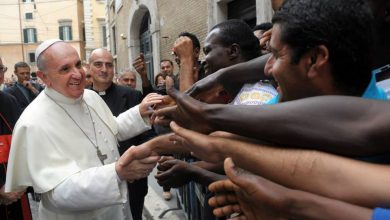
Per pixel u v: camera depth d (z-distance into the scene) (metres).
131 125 2.43
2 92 3.05
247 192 0.66
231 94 1.23
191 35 2.83
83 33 42.59
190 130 0.86
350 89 0.71
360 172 0.59
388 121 0.59
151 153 1.54
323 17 0.66
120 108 3.47
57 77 2.09
